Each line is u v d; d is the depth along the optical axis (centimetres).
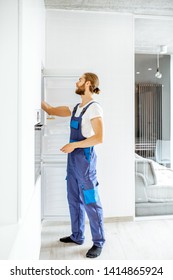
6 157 128
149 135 333
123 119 317
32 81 161
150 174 334
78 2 284
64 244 258
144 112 332
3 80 127
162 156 336
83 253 240
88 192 238
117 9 303
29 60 149
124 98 317
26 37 138
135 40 329
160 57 334
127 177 319
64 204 288
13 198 129
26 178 142
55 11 303
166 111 336
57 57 304
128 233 286
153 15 319
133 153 320
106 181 314
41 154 272
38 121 197
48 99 284
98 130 232
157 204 335
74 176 252
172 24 330
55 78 280
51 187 287
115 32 313
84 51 308
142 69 331
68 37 305
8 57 127
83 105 250
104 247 252
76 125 244
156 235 281
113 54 313
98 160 312
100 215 241
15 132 128
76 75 279
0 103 127
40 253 239
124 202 319
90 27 308
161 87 335
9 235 115
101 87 312
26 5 138
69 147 236
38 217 219
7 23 126
